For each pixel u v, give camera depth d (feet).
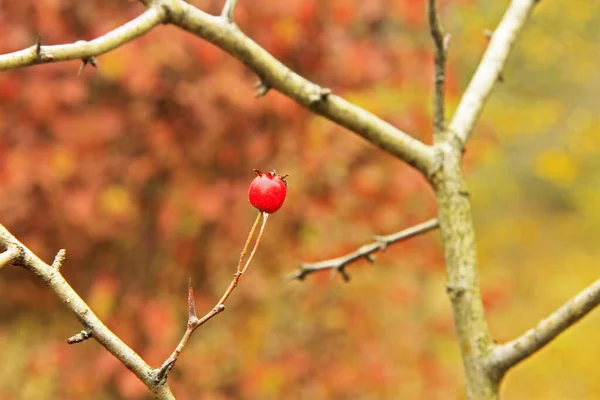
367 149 15.52
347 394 16.40
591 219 38.32
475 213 35.35
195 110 14.34
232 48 5.39
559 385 23.84
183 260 15.43
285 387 15.60
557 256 35.14
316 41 15.21
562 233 38.58
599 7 29.43
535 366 25.30
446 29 18.07
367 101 15.19
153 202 15.71
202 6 14.21
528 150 39.04
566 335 27.43
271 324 17.08
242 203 15.11
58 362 14.99
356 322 16.56
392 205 16.22
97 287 14.80
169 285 15.90
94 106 14.57
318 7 15.10
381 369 15.81
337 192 15.67
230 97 13.91
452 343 22.91
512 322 27.63
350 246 16.20
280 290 17.02
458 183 5.70
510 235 35.14
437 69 5.77
